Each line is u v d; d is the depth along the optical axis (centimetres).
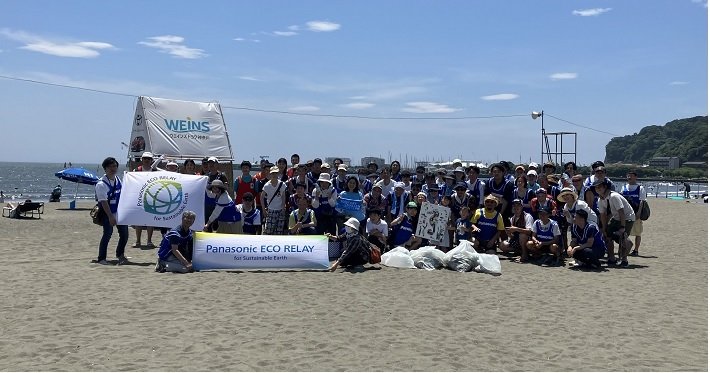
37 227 2020
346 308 870
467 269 1174
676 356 677
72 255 1348
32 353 653
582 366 640
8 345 679
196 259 1141
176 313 823
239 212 1262
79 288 968
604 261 1358
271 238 1180
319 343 704
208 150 2320
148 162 1295
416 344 709
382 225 1305
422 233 1324
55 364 620
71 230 1942
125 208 1202
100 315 809
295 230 1276
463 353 679
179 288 980
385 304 899
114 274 1091
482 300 939
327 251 1185
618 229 1298
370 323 794
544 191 1335
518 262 1312
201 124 2342
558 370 626
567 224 1357
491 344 715
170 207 1210
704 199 4584
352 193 1326
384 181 1402
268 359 646
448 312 859
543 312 872
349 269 1178
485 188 1388
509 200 1373
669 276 1175
